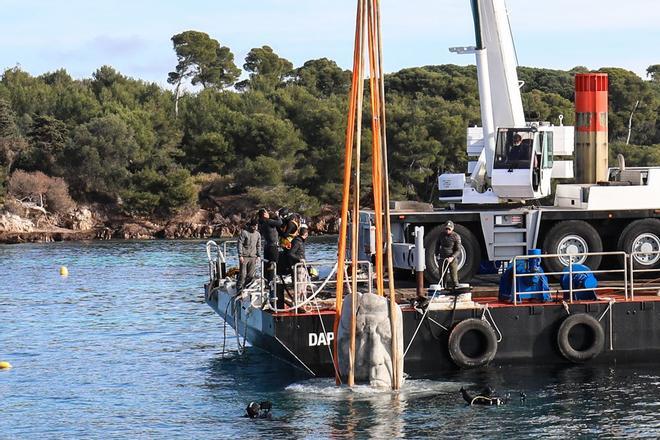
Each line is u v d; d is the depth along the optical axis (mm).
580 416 22172
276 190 117125
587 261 28297
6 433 22219
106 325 38750
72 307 44812
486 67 30031
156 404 24578
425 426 21500
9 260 75062
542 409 22672
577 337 25641
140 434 21844
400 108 122875
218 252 31438
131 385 26969
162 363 30156
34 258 77062
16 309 44312
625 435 20922
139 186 116562
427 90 146000
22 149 117875
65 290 52219
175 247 89938
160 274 61469
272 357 30328
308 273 27828
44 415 23797
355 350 24047
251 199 117500
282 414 22703
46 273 63188
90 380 27828
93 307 44688
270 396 24609
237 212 116438
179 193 114438
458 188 30297
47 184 114188
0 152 117062
